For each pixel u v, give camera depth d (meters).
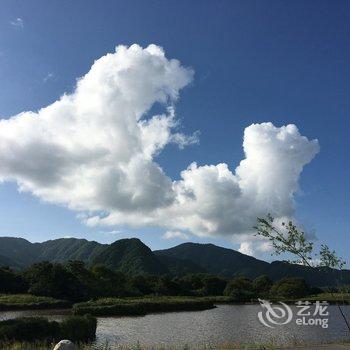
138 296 140.38
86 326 39.19
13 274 126.00
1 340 29.66
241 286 171.12
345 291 21.22
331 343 26.19
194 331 53.72
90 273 139.62
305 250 20.09
